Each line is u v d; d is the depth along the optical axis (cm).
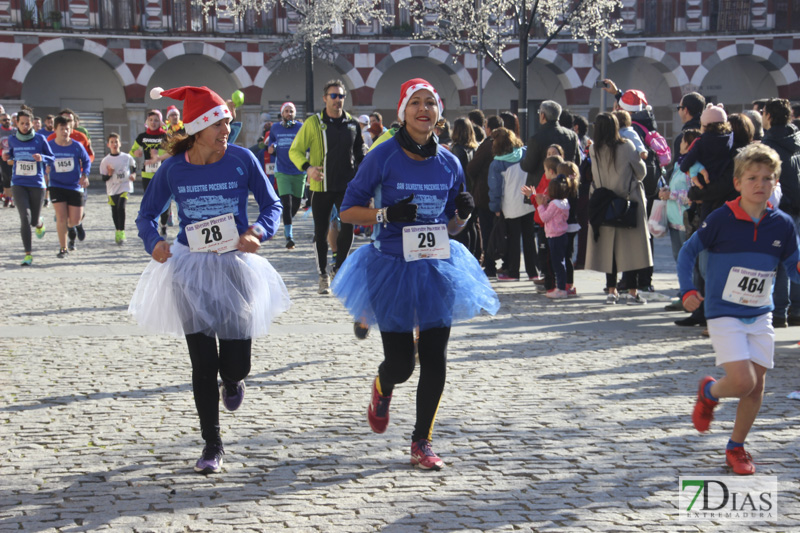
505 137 1127
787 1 3766
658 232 1016
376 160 464
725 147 817
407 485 437
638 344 779
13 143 1296
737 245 459
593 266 984
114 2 3584
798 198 820
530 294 1071
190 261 466
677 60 3800
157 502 416
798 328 851
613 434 519
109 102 3791
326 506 410
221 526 387
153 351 743
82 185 1410
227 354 482
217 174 473
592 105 3975
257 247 471
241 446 500
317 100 4062
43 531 382
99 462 473
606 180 957
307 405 584
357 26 3769
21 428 533
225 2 3709
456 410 570
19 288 1085
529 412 564
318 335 816
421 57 3856
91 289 1079
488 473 454
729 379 453
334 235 1133
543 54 3831
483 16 2283
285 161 1477
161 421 547
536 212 1047
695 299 466
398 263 464
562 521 392
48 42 3481
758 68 3944
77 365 694
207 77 3881
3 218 2100
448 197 485
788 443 502
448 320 459
